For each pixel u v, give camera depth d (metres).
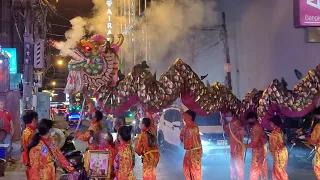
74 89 7.77
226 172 11.77
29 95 19.83
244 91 21.61
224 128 9.77
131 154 6.81
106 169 7.29
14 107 19.17
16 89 21.94
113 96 7.99
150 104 7.90
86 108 10.66
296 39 16.41
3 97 18.03
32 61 21.27
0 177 11.08
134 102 8.04
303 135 12.71
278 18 17.83
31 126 7.11
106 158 7.32
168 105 8.11
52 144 6.47
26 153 6.39
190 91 8.50
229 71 21.06
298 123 13.69
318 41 12.21
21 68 26.34
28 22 20.17
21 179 10.76
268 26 18.78
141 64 8.03
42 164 6.30
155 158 7.98
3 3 26.47
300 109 8.85
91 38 8.00
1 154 11.77
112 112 8.06
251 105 9.63
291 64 16.84
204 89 8.66
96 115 8.01
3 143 12.65
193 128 8.49
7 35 26.31
